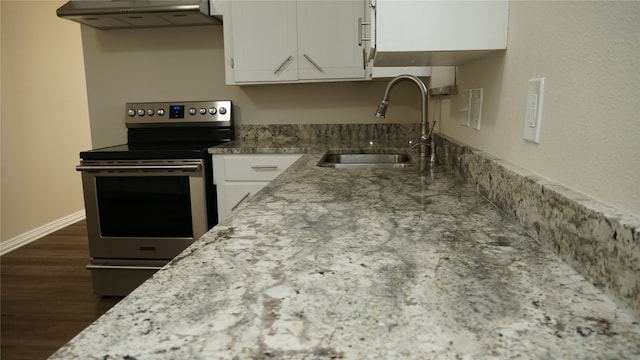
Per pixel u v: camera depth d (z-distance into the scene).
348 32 2.57
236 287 0.57
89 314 2.35
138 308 0.51
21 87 3.55
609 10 0.60
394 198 1.11
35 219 3.71
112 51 3.07
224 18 2.63
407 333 0.45
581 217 0.60
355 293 0.55
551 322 0.47
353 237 0.78
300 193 1.18
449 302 0.52
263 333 0.46
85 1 2.59
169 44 3.04
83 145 4.34
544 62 0.82
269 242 0.76
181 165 2.36
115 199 2.43
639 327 0.46
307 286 0.57
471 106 1.41
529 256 0.68
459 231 0.81
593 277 0.57
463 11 1.06
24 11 3.57
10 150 3.44
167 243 2.45
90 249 2.49
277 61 2.64
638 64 0.54
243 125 3.06
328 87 2.98
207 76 3.04
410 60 1.37
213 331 0.46
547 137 0.80
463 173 1.38
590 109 0.65
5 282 2.78
